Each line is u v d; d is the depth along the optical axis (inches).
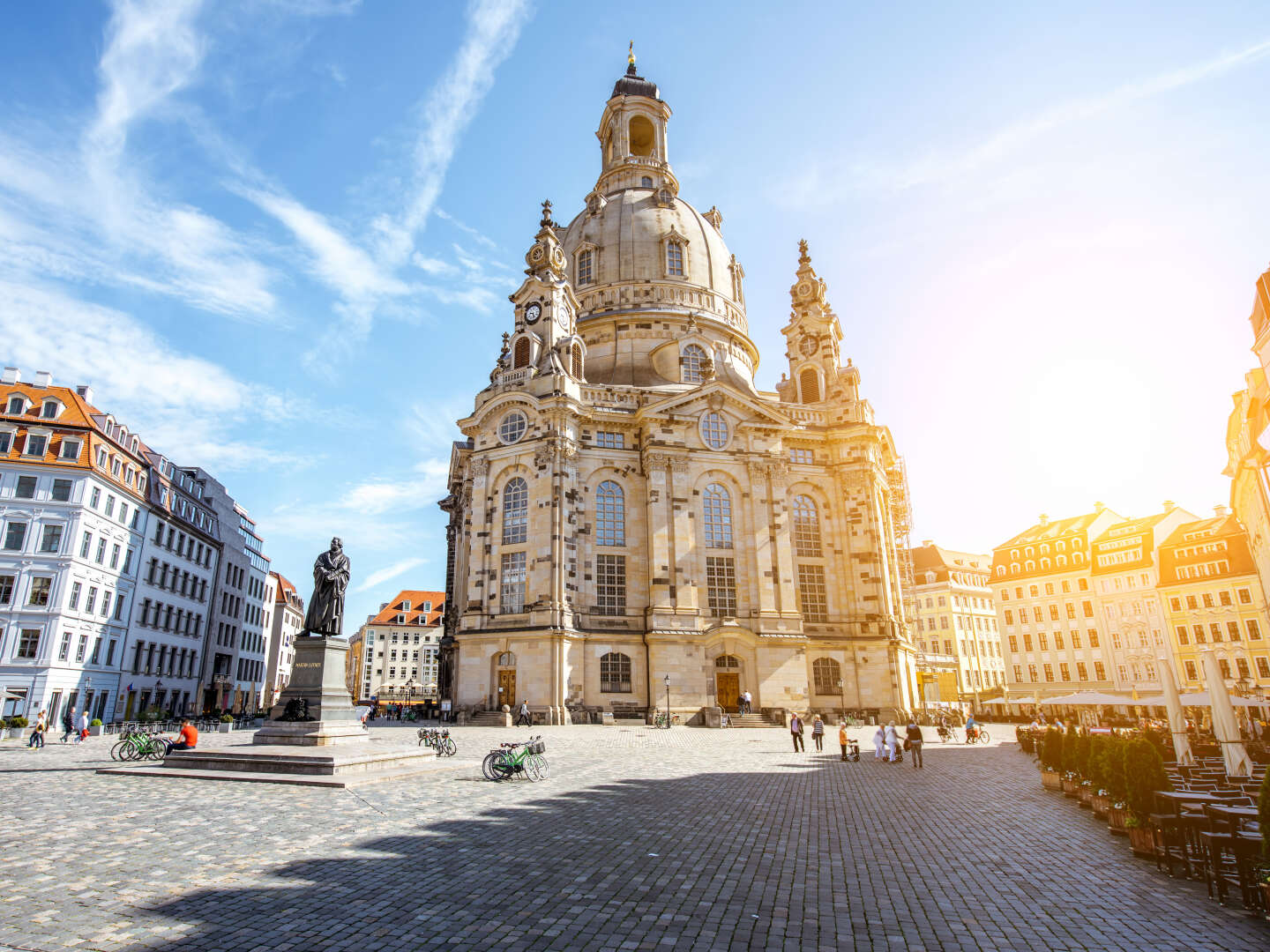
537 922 424.2
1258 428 1518.2
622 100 3754.9
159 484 2992.1
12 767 1128.8
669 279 3129.9
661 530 2455.7
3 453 2320.4
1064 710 3319.4
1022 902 476.4
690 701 2298.2
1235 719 847.7
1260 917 449.1
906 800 881.5
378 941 392.5
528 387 2522.1
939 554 4810.5
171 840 611.2
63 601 2306.8
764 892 489.7
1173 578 3464.6
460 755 1311.5
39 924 410.6
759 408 2645.2
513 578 2379.4
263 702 4763.8
